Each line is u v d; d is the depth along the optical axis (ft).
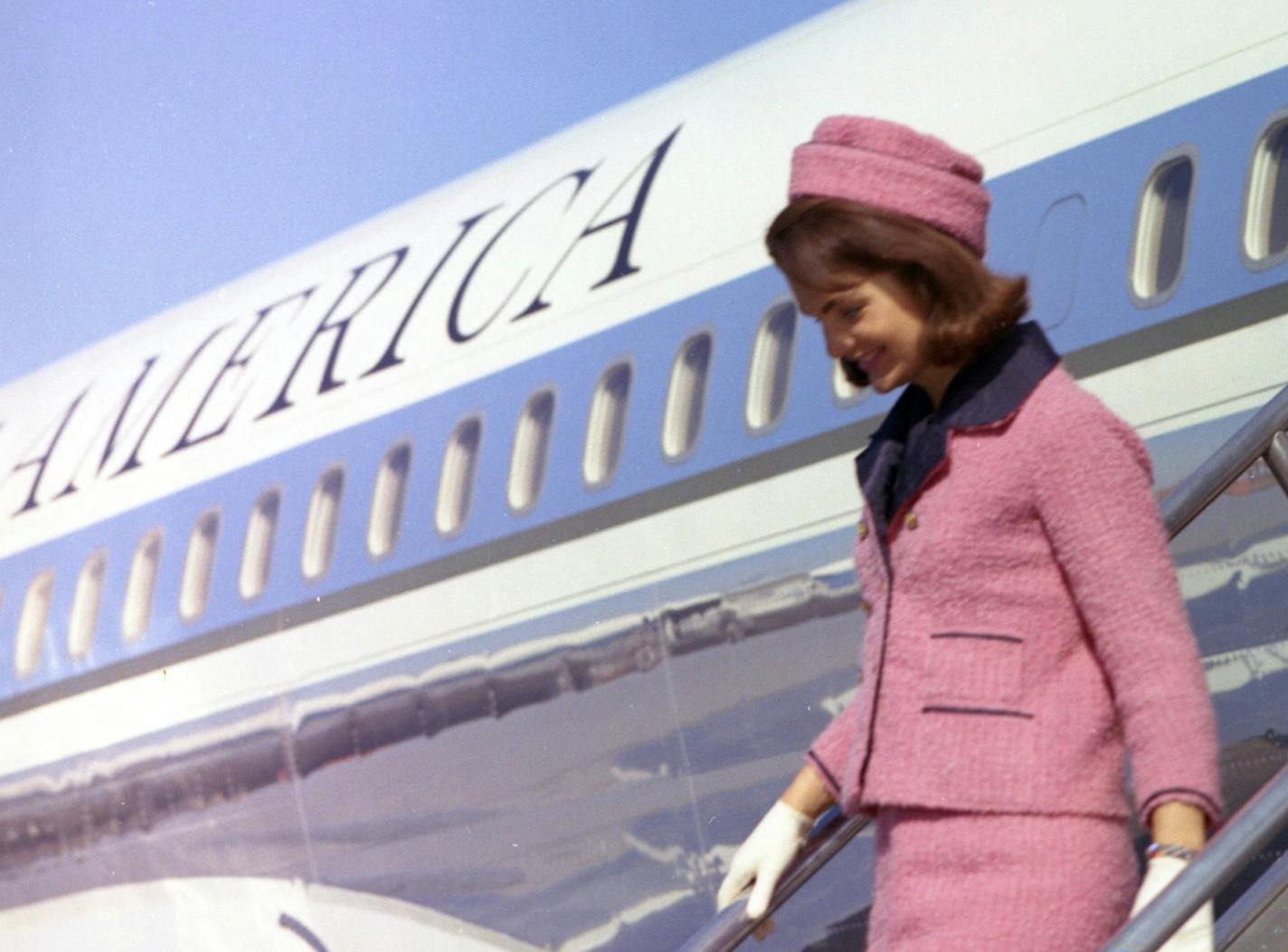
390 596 28.35
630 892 24.84
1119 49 22.33
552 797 25.72
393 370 29.94
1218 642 19.61
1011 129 22.82
